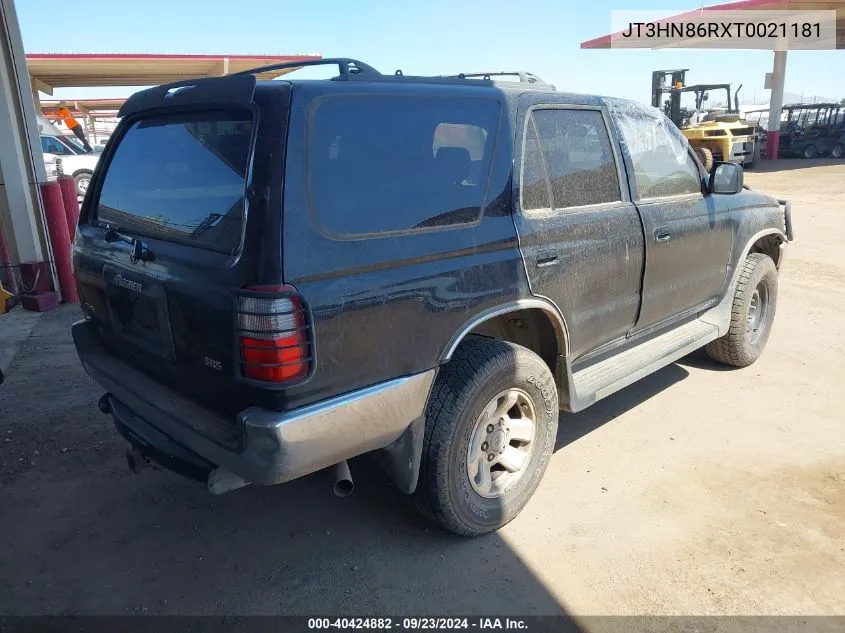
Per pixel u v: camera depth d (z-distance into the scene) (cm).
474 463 302
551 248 317
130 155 313
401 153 268
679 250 403
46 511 343
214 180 257
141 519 336
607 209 354
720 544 312
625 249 360
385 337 255
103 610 275
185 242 263
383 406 258
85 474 378
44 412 454
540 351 344
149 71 1970
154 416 278
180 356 269
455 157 286
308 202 237
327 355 240
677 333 443
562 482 365
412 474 279
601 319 357
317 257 236
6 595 283
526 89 325
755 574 292
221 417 262
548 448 336
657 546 312
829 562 299
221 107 262
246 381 234
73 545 316
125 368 316
